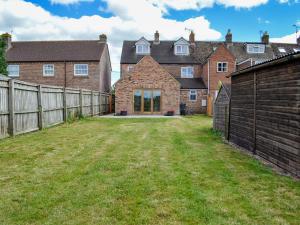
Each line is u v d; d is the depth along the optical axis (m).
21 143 9.76
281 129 7.18
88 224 4.05
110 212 4.42
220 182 5.90
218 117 13.65
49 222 4.09
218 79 30.67
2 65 27.17
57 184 5.61
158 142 10.66
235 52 35.12
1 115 9.97
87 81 30.80
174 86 27.75
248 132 9.45
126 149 9.23
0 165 6.97
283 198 5.06
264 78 8.24
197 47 35.62
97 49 32.22
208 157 8.26
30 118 12.18
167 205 4.69
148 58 27.62
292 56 6.21
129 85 27.45
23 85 11.43
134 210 4.50
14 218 4.19
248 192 5.34
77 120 18.42
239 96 10.45
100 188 5.41
